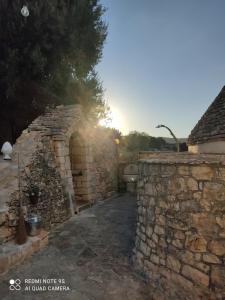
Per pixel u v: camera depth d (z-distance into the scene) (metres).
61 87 15.79
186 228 3.89
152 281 4.38
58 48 13.98
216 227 3.56
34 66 13.16
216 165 3.59
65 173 9.06
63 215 8.28
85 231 7.18
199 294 3.62
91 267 5.00
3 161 8.07
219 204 3.54
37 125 9.67
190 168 3.87
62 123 9.67
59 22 13.09
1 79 12.77
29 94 14.09
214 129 7.38
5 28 12.76
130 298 4.02
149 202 4.79
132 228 7.34
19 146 8.35
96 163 12.17
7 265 4.80
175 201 4.10
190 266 3.79
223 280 3.42
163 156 6.72
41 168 7.79
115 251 5.75
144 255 4.82
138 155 13.22
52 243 6.27
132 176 14.81
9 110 14.27
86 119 11.91
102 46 17.05
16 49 12.66
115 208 10.11
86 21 15.35
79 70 16.33
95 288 4.28
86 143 11.16
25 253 5.31
